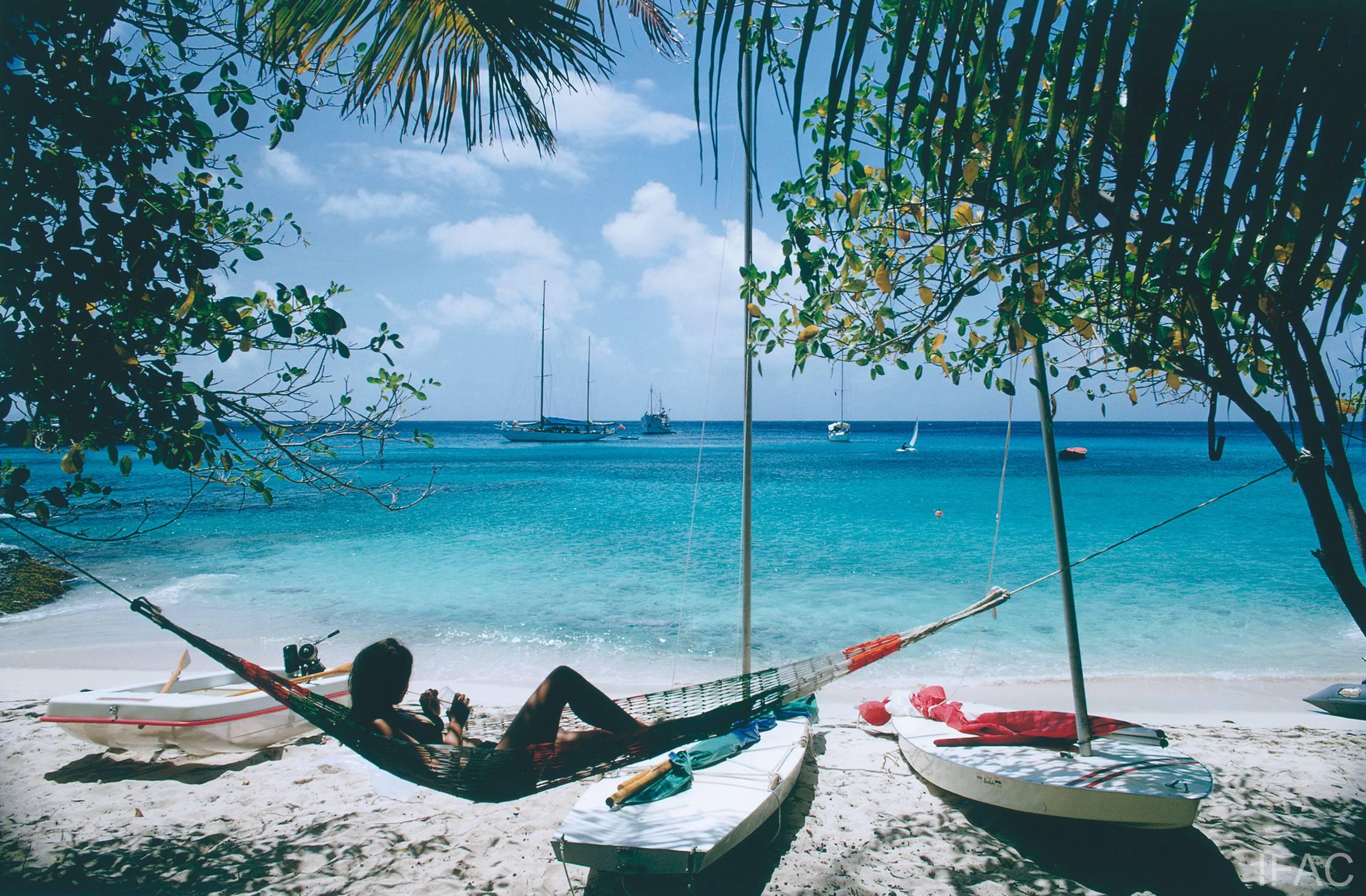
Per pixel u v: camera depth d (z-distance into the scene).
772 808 4.48
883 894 4.18
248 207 3.71
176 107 2.98
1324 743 6.54
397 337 3.53
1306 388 2.43
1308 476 2.47
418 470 48.38
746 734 5.18
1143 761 4.75
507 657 10.06
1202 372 2.57
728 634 11.12
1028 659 9.77
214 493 30.31
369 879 4.35
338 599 13.27
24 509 2.85
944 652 10.09
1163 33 1.13
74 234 2.66
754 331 3.78
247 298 3.32
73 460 2.90
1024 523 21.98
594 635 11.09
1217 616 11.86
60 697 6.06
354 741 3.52
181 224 2.97
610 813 4.16
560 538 19.75
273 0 3.20
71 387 2.73
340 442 3.57
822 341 3.55
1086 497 28.73
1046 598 13.12
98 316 2.84
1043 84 2.61
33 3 2.57
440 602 13.05
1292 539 18.75
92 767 5.98
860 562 16.38
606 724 3.77
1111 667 9.46
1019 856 4.56
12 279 2.58
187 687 6.67
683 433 151.12
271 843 4.76
